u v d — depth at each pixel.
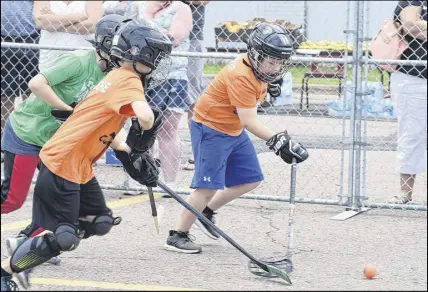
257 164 10.71
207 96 10.33
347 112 15.45
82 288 9.02
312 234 11.62
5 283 8.48
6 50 15.86
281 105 22.47
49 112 9.54
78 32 14.78
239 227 11.97
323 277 9.59
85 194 8.74
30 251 8.32
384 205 12.98
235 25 23.52
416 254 10.66
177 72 13.58
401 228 12.01
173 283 9.27
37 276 9.42
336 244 11.10
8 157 9.64
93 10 14.80
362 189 13.51
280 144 9.61
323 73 21.94
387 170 16.11
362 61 12.91
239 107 9.89
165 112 13.63
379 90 21.38
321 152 17.91
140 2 14.42
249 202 13.55
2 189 9.70
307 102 21.80
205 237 11.40
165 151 13.73
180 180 14.97
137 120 8.41
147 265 9.97
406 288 9.22
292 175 9.70
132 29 8.44
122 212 12.67
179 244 10.55
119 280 9.34
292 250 10.75
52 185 8.37
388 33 13.04
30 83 9.12
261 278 9.50
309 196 13.99
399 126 13.12
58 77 9.15
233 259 10.30
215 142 10.30
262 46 9.56
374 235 11.59
